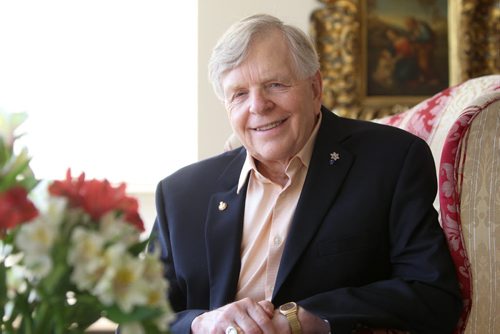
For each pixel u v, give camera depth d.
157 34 4.71
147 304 1.07
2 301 1.15
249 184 2.20
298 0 4.43
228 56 2.08
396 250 2.05
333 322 1.85
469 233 2.11
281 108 2.07
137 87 4.71
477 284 2.11
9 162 1.16
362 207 2.06
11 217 1.05
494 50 4.36
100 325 3.73
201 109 4.45
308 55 2.11
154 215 4.64
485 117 2.13
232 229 2.16
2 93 4.66
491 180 2.12
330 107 4.42
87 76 4.70
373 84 4.42
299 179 2.15
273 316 1.90
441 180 2.13
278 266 2.10
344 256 2.04
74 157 4.69
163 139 4.72
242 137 2.14
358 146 2.17
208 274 2.16
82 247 1.06
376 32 4.41
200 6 4.43
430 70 4.41
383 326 1.92
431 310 1.93
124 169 4.71
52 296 1.10
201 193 2.27
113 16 4.70
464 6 4.34
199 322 1.98
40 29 4.68
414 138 2.17
